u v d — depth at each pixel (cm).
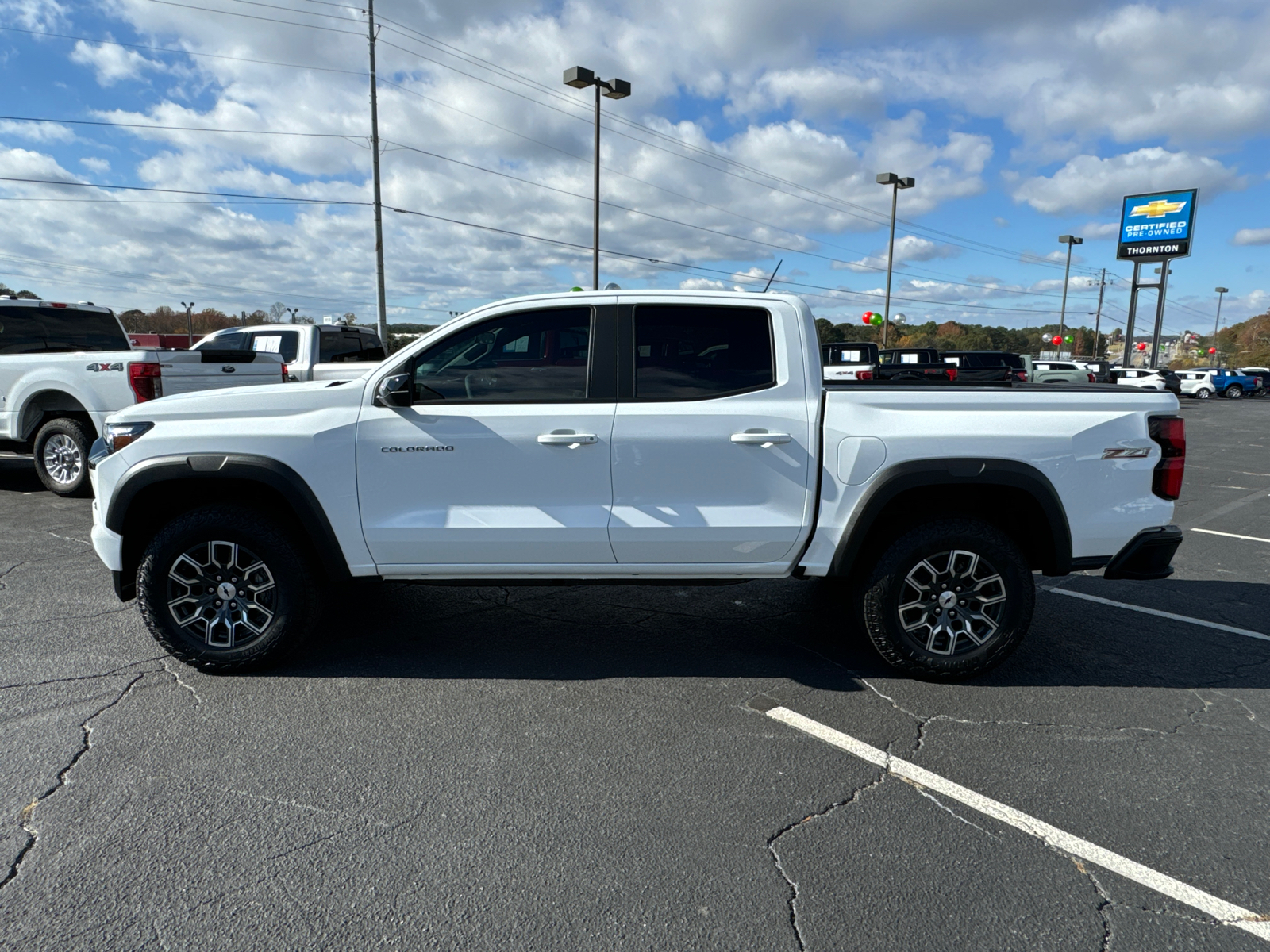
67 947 205
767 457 365
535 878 235
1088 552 369
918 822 267
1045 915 223
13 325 827
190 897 225
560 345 371
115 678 373
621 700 359
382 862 241
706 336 372
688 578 381
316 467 363
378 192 2350
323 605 392
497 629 450
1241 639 450
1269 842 259
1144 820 270
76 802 271
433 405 368
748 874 238
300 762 300
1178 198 3941
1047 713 350
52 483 805
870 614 372
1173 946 212
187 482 378
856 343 1983
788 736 326
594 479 366
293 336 1060
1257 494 995
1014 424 361
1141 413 369
